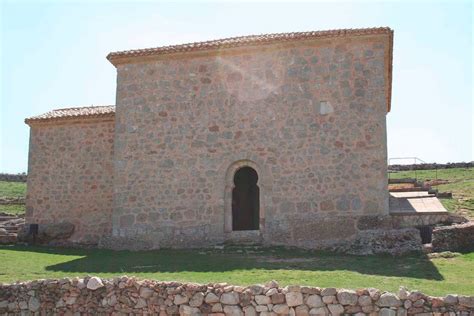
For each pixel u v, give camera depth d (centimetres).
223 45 2097
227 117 2098
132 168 2159
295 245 1939
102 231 2406
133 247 2089
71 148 2514
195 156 2106
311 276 1340
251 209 2456
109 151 2459
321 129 1998
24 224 2542
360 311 1036
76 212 2459
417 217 1889
